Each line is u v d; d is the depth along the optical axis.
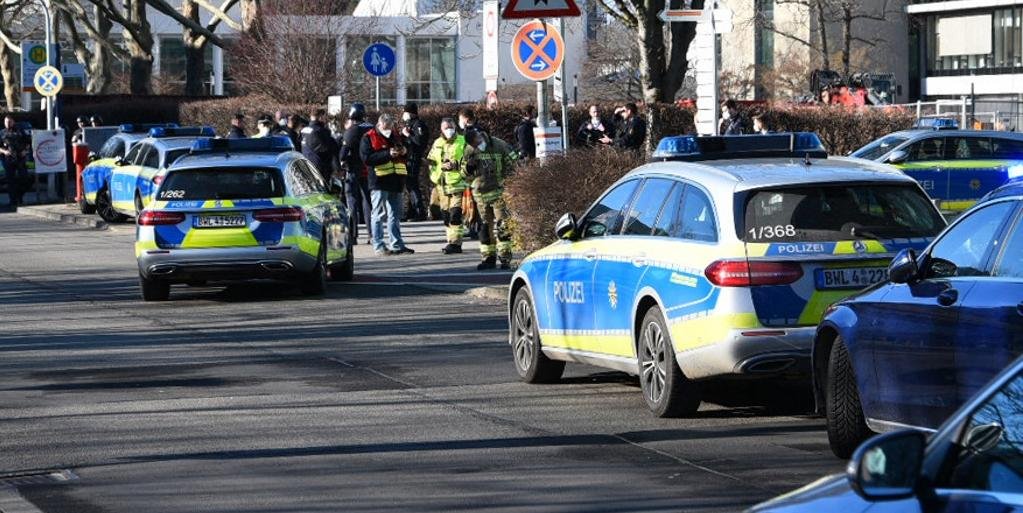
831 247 25.34
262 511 20.62
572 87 174.12
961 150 75.88
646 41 82.38
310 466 23.62
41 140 102.19
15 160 101.75
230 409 28.86
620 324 28.31
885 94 163.75
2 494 22.02
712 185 26.50
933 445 10.38
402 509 20.59
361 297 48.84
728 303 25.17
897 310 21.44
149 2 127.50
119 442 25.77
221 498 21.47
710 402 29.02
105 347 37.97
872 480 9.89
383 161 61.88
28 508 21.08
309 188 50.25
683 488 21.69
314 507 20.81
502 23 99.31
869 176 26.45
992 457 10.48
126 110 133.12
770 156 29.16
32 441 25.94
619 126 74.88
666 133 81.88
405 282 52.69
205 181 47.69
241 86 129.50
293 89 118.31
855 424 22.86
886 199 26.31
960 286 20.52
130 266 61.09
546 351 31.25
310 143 65.25
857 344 22.25
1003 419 10.67
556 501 20.97
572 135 84.75
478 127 62.03
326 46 120.25
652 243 27.56
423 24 94.62
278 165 48.31
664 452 24.38
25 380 32.81
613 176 51.75
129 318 44.28
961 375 20.27
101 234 78.88
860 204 26.14
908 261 21.14
